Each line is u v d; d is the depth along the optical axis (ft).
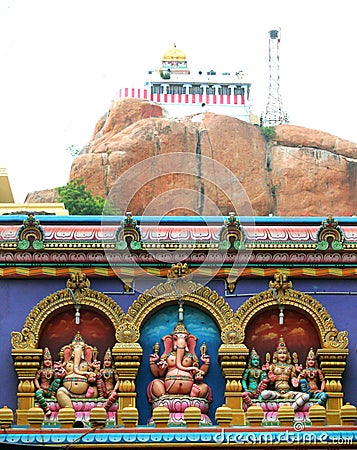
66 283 51.96
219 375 51.34
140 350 50.75
